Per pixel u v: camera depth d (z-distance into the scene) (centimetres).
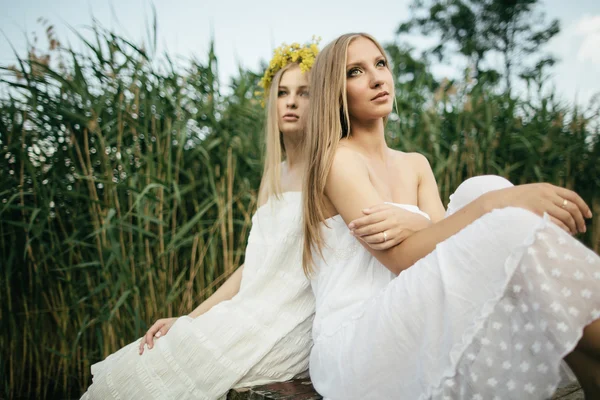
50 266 244
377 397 97
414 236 105
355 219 116
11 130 240
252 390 123
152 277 245
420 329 91
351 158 122
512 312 82
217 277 265
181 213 269
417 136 328
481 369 83
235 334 130
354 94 130
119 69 253
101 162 250
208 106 272
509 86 351
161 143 264
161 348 134
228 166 268
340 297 116
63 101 244
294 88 198
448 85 338
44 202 233
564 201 88
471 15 1302
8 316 235
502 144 333
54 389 235
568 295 75
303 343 137
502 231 82
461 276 86
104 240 237
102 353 228
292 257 140
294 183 186
